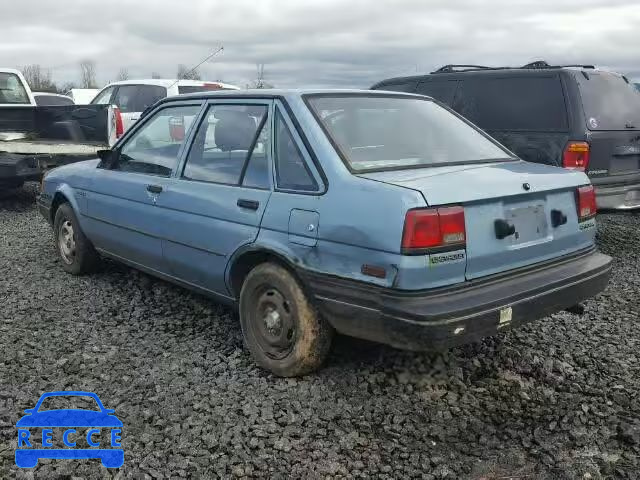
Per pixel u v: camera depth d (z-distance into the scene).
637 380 3.79
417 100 4.48
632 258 6.70
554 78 6.66
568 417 3.37
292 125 3.77
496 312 3.24
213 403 3.49
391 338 3.17
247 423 3.29
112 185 5.10
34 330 4.55
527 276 3.56
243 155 4.04
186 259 4.39
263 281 3.79
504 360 4.05
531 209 3.64
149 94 11.47
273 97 3.96
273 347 3.81
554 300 3.57
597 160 6.49
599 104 6.62
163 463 2.96
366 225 3.22
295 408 3.44
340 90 4.11
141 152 5.00
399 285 3.12
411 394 3.61
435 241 3.12
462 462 2.99
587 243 4.07
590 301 5.25
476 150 4.23
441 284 3.20
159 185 4.58
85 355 4.10
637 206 6.85
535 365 3.99
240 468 2.92
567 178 3.90
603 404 3.51
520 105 6.90
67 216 5.79
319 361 3.71
